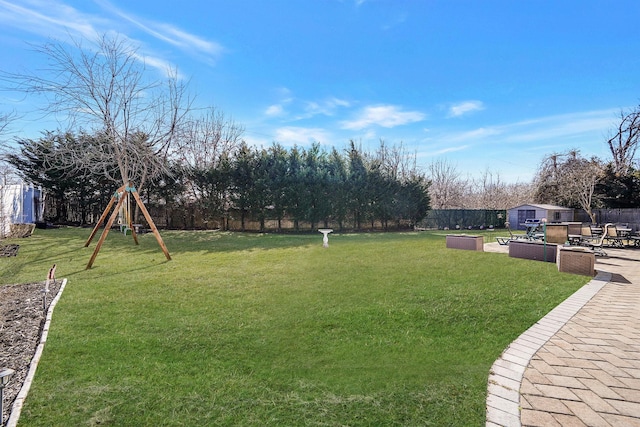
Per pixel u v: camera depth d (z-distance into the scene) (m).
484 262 8.21
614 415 2.30
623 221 18.89
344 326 4.02
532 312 4.55
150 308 4.65
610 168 20.84
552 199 24.38
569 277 6.61
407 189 19.97
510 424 2.21
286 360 3.20
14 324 4.03
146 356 3.22
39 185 16.62
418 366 3.07
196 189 17.36
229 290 5.61
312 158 17.92
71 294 5.31
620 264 8.48
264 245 11.66
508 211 22.88
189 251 10.10
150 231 15.65
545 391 2.62
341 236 15.44
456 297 5.14
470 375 2.89
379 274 6.81
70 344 3.44
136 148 14.23
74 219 17.53
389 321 4.18
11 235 12.28
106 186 17.05
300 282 6.15
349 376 2.90
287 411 2.39
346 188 18.17
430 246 11.48
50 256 8.92
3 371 2.12
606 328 4.00
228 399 2.53
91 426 2.20
